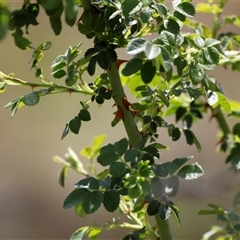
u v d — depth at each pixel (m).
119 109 1.28
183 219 2.07
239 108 1.47
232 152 1.39
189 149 2.44
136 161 1.24
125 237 1.30
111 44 1.26
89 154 1.41
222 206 1.72
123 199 1.34
